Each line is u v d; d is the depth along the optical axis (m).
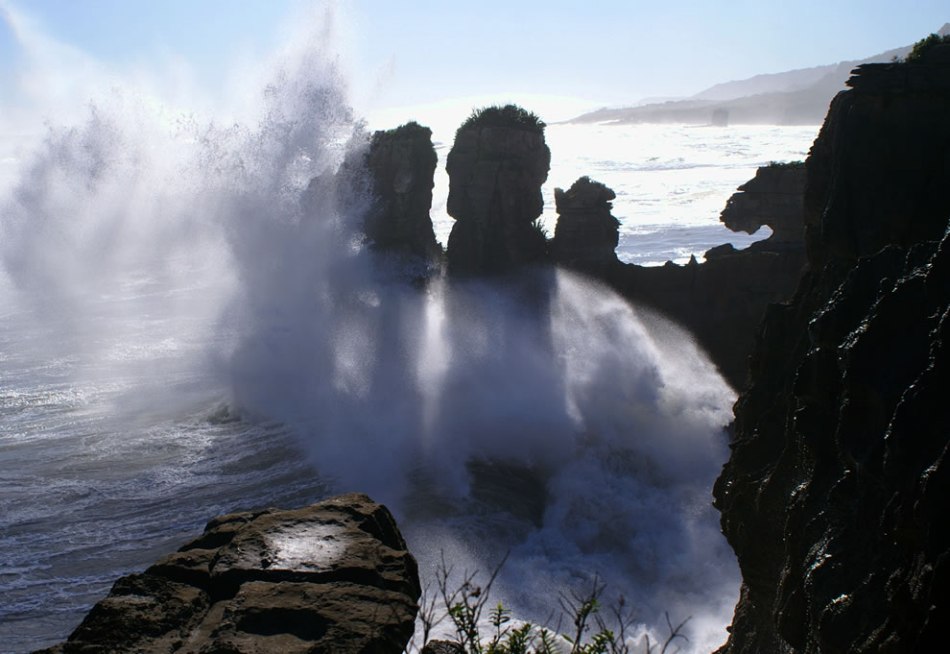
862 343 8.52
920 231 11.91
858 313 9.55
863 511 8.27
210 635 5.18
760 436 12.97
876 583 7.63
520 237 32.34
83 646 5.17
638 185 129.62
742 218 29.64
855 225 12.42
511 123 32.47
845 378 8.62
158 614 5.39
